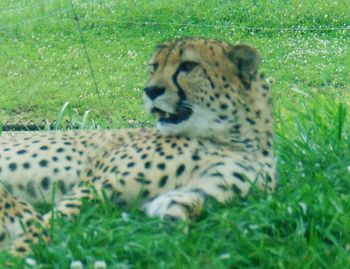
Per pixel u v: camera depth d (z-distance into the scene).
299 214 9.64
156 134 10.84
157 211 9.73
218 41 10.91
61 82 25.52
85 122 16.41
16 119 22.50
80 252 8.70
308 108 14.31
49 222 9.38
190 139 10.59
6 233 8.92
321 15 30.67
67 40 29.20
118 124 17.80
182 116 10.54
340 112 12.64
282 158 11.79
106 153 10.97
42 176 11.05
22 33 29.98
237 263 8.81
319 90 24.05
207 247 9.03
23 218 9.09
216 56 10.66
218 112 10.58
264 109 10.91
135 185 10.37
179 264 8.43
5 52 28.33
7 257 8.47
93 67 26.78
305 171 11.40
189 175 10.34
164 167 10.37
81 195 10.34
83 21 30.50
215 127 10.59
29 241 8.91
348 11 30.97
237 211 9.62
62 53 28.08
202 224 9.32
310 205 9.70
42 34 29.94
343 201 9.95
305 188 9.94
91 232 9.16
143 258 8.71
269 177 10.60
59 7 31.73
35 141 11.34
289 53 27.56
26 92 24.67
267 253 8.87
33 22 30.77
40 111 23.27
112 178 10.49
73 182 11.05
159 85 10.45
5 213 8.98
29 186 11.08
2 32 30.11
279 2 31.42
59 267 8.52
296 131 13.45
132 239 8.93
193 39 10.74
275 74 25.55
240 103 10.70
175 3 31.31
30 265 8.39
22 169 11.10
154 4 31.31
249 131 10.75
